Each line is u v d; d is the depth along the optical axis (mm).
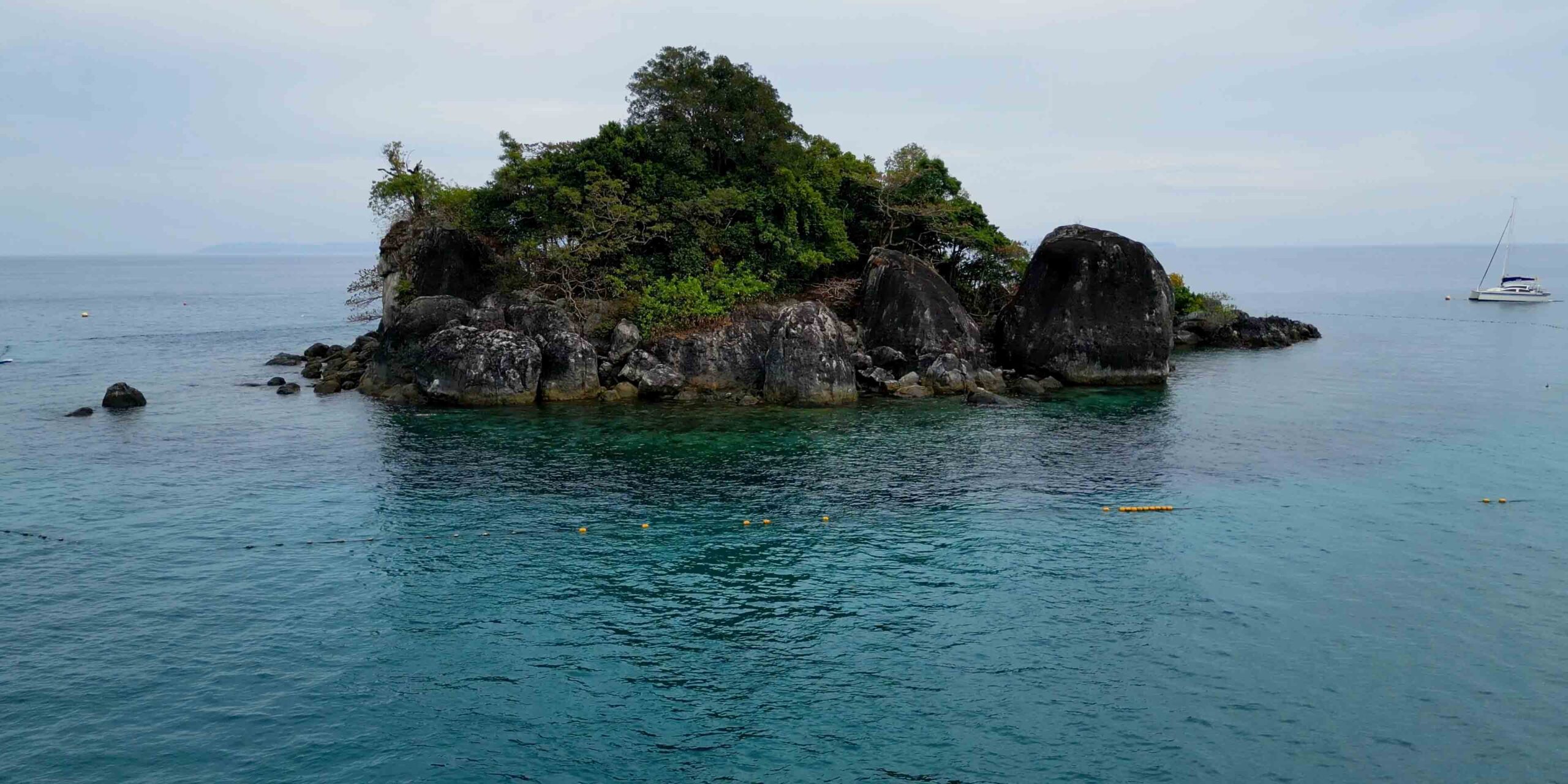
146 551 28375
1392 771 17359
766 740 18438
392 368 55875
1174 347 82500
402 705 19625
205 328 104438
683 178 57562
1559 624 23344
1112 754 17891
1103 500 33875
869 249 67938
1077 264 59094
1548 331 97438
